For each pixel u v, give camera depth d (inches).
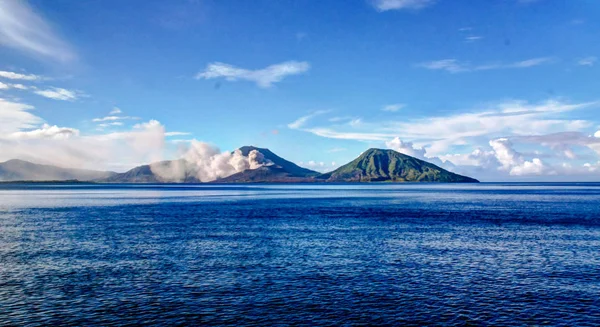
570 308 1085.8
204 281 1318.9
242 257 1689.2
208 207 4749.0
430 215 3641.7
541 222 3016.7
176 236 2271.2
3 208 4547.2
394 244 2014.0
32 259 1646.2
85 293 1189.7
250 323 975.6
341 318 1009.5
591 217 3403.1
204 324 968.9
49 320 987.9
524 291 1227.2
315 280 1334.9
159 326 956.6
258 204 5374.0
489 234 2368.4
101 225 2810.0
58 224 2869.1
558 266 1549.0
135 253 1772.9
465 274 1423.5
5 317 1004.6
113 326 955.3
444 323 984.9
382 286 1270.9
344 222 3019.2
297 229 2588.6
